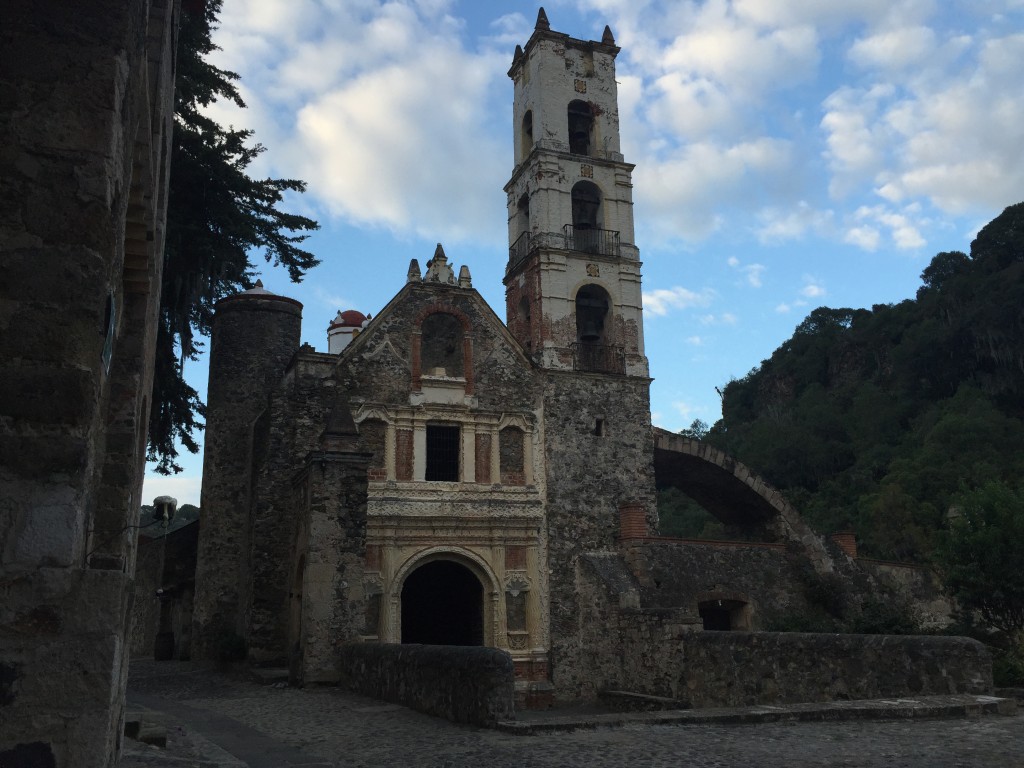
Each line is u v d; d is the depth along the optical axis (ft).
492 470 100.42
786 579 108.47
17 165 17.65
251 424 100.89
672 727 38.40
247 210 91.56
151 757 29.96
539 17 127.03
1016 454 212.84
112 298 19.33
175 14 35.83
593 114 126.41
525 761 32.32
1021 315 256.32
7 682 15.64
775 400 347.36
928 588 112.57
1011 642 81.10
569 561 100.94
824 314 377.91
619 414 109.09
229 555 96.43
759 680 53.62
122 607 17.17
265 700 60.29
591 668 96.22
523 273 119.75
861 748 31.55
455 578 106.93
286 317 105.60
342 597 71.72
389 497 94.38
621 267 118.52
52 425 16.79
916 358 283.18
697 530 242.37
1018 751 29.94
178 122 86.69
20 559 16.10
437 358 106.83
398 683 54.90
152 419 90.89
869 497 219.00
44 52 18.37
